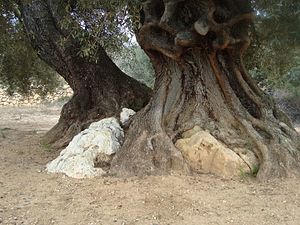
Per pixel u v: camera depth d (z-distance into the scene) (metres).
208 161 5.93
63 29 7.85
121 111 7.60
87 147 6.27
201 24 6.21
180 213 4.36
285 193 5.07
